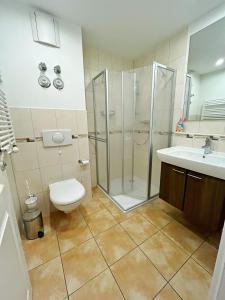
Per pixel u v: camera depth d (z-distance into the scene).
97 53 2.09
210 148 1.48
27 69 1.39
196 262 1.13
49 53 1.46
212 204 1.19
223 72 1.39
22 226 1.56
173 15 1.45
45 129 1.58
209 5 1.33
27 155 1.53
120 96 2.08
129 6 1.32
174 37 1.76
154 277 1.03
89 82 2.11
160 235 1.40
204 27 1.46
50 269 1.10
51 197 1.38
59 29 1.46
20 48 1.33
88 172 1.97
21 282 0.71
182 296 0.92
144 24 1.57
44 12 1.36
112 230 1.48
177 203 1.49
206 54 1.49
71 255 1.22
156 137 1.93
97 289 0.97
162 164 1.61
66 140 1.70
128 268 1.10
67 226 1.55
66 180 1.75
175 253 1.21
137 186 2.37
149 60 2.17
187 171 1.35
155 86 1.71
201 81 1.56
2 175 0.70
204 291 0.94
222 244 0.58
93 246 1.30
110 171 2.21
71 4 1.28
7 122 1.11
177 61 1.77
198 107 1.62
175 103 1.86
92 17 1.45
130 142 2.35
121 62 2.34
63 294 0.94
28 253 1.24
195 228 1.48
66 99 1.64
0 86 1.09
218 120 1.47
